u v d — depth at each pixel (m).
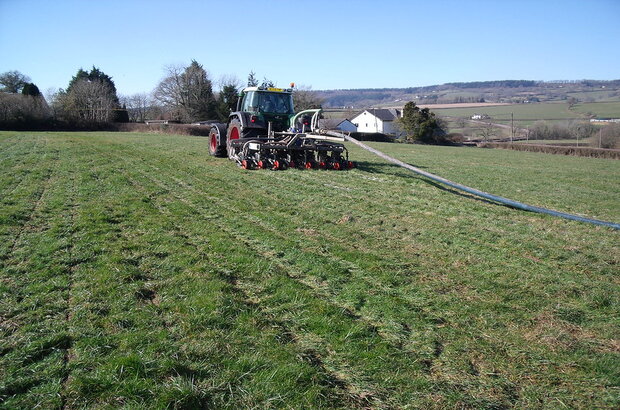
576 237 7.50
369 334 3.92
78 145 21.12
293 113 14.46
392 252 6.22
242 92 15.36
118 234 6.59
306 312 4.29
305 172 13.39
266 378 3.26
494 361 3.61
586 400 3.18
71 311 4.22
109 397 3.05
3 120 43.91
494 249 6.52
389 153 26.89
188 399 3.02
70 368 3.35
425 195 10.78
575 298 4.83
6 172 12.05
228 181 11.66
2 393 3.08
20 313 4.16
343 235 6.95
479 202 10.23
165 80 60.12
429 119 50.00
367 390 3.21
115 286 4.73
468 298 4.74
